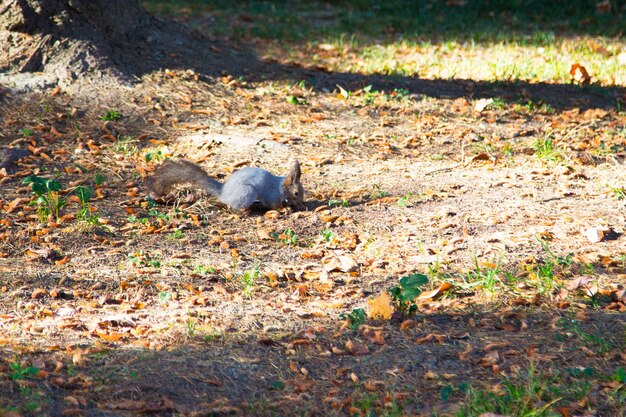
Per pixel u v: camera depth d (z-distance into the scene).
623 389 6.98
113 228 11.25
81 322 8.30
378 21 26.16
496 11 27.00
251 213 12.14
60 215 11.67
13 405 6.52
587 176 13.46
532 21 26.05
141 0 27.62
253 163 14.17
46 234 10.95
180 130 15.52
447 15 26.75
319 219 11.75
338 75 19.31
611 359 7.49
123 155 14.41
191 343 7.83
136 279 9.53
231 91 17.39
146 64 17.64
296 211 12.17
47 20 16.92
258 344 7.85
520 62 21.72
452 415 6.56
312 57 22.27
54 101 15.83
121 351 7.62
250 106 16.67
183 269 9.90
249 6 27.34
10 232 10.91
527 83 19.86
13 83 16.14
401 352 7.71
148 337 7.98
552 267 9.52
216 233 11.30
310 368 7.45
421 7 27.38
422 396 6.98
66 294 9.10
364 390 7.07
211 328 8.16
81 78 16.52
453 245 10.47
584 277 9.02
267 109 16.67
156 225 11.52
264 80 18.31
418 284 8.22
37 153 14.12
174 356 7.54
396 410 6.67
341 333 8.08
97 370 7.21
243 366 7.42
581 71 20.08
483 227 11.09
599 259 9.77
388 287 9.31
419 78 19.94
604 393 6.93
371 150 15.03
